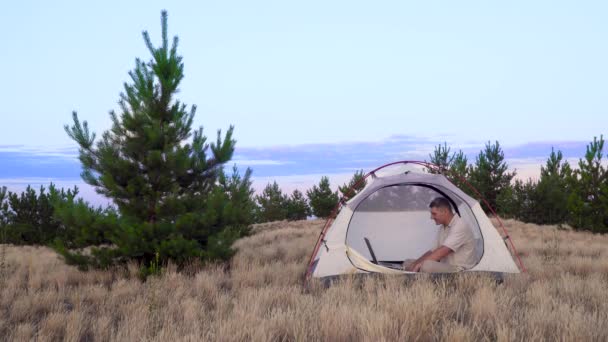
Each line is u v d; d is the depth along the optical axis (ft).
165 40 35.24
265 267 30.50
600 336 14.57
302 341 14.89
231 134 36.37
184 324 17.26
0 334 18.03
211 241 34.04
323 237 27.43
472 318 17.66
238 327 15.74
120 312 20.97
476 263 25.58
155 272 30.58
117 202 34.19
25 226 65.51
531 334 15.26
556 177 79.20
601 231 61.00
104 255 32.37
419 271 25.03
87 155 33.76
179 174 34.94
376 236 32.96
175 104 35.50
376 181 26.66
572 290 21.75
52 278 30.04
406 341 14.70
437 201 25.62
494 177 87.86
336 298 20.22
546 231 60.34
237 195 36.60
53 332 17.54
